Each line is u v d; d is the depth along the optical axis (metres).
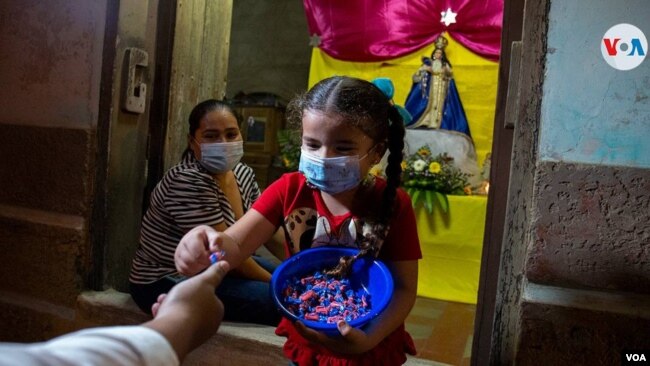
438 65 4.47
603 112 1.26
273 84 6.30
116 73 1.92
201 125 1.92
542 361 1.29
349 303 1.05
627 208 1.23
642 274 1.22
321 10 4.79
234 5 6.39
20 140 2.05
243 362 1.67
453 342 2.71
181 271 1.01
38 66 2.03
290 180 1.18
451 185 3.66
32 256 2.04
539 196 1.30
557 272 1.29
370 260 1.07
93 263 1.97
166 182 1.85
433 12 4.48
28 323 2.05
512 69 1.37
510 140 1.40
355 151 1.04
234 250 1.07
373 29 4.66
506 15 1.41
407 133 4.28
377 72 4.73
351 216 1.12
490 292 1.43
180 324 0.67
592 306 1.25
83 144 1.94
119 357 0.54
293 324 0.97
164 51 2.12
